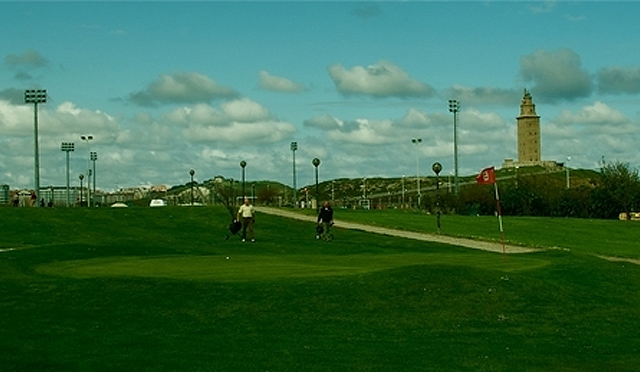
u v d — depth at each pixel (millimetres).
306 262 35750
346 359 18391
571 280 29188
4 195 153875
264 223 68188
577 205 113500
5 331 20359
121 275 28750
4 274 29859
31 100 97562
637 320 24438
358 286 25750
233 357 18188
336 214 79562
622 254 53219
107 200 191625
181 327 21656
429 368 17844
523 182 118062
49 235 58875
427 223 72125
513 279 27016
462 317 23656
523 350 20188
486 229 69125
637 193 111125
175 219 71625
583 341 21516
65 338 19750
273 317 23016
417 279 26156
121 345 19109
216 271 30844
